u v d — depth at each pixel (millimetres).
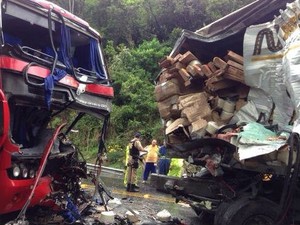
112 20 30125
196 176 7094
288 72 5371
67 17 5855
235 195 6082
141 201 9641
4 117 4430
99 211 7008
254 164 5730
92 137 21531
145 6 29844
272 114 6027
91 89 6066
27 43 5660
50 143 5266
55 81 5156
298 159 5156
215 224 6223
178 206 9445
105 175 15203
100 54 6727
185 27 29172
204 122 6238
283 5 6086
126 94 23281
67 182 6617
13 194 4797
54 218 6090
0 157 4547
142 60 25594
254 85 6039
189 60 6730
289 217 5984
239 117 6285
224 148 5992
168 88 6828
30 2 5148
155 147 13211
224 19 6582
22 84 4703
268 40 5859
